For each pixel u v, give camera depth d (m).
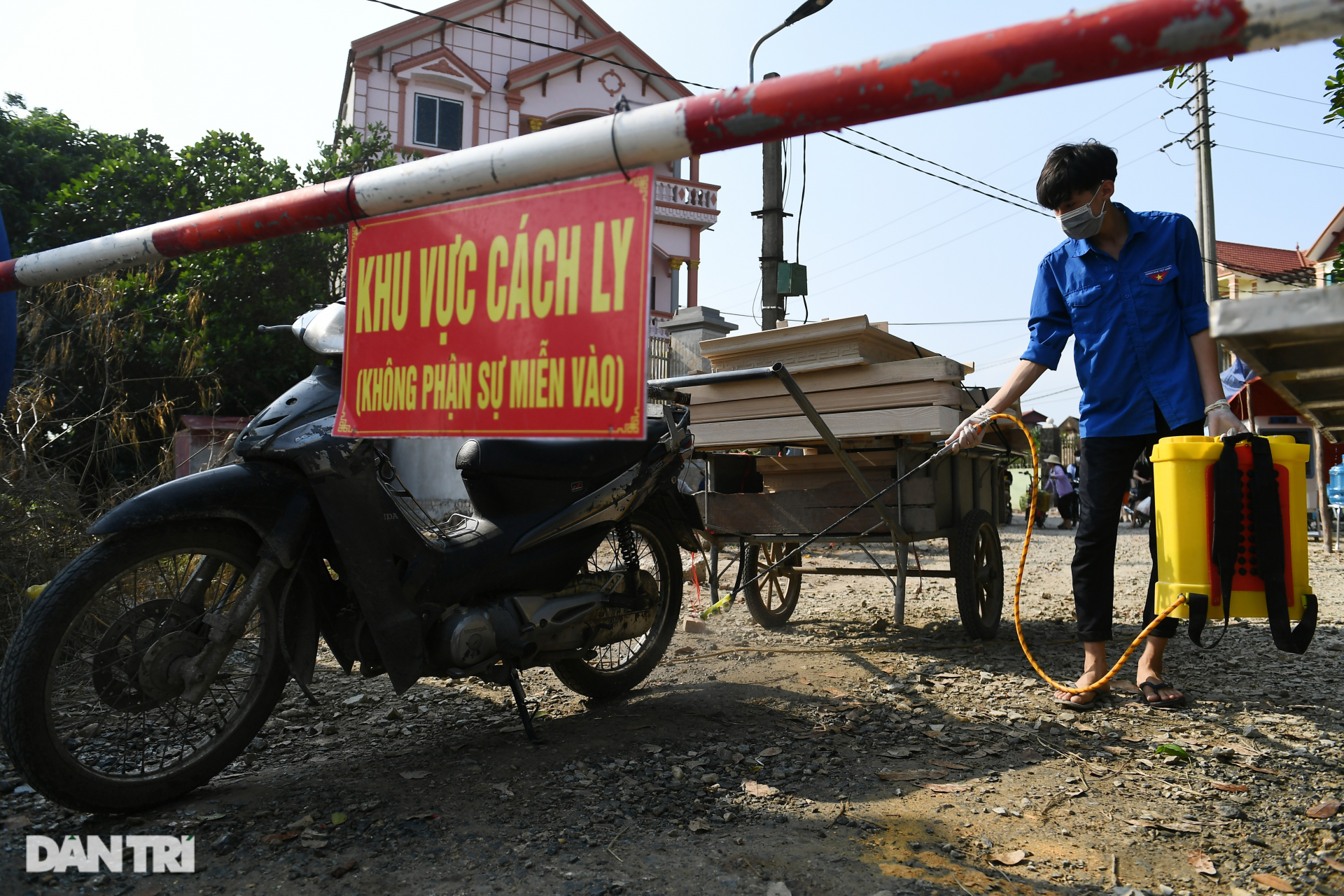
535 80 19.44
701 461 5.13
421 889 1.95
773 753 2.87
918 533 4.36
